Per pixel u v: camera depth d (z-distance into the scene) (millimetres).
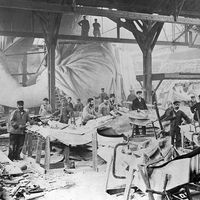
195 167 3889
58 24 11195
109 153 6383
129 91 16516
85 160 8672
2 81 14195
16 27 13039
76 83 15586
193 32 18469
